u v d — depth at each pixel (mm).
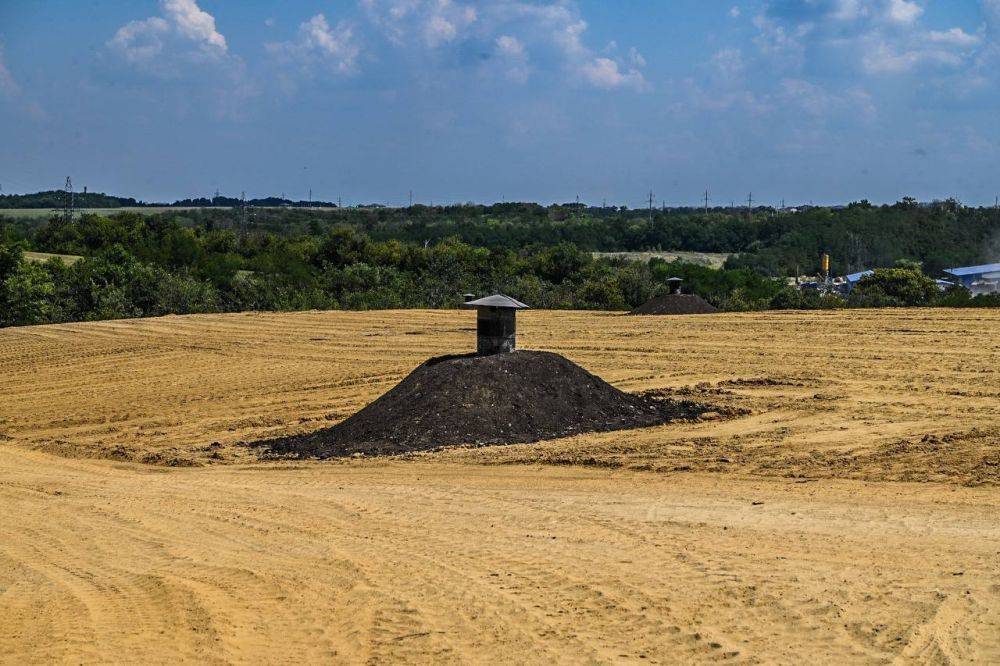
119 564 10242
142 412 23922
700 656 6898
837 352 27719
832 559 9250
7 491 15125
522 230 127000
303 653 7234
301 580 9195
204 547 10852
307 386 26906
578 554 9797
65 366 33812
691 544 10055
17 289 56312
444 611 8078
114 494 14539
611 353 30078
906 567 8867
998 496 11984
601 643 7207
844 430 17109
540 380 19000
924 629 7234
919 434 16391
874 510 11477
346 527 11586
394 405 18688
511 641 7316
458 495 13414
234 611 8297
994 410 18375
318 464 16516
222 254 83625
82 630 7906
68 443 20000
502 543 10438
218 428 21188
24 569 10227
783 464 14609
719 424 18172
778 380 23234
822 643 7070
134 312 59500
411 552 10156
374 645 7348
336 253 81188
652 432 17656
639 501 12523
